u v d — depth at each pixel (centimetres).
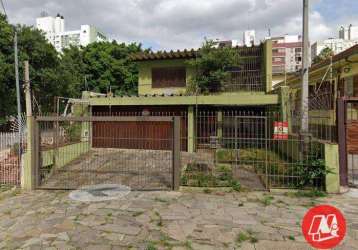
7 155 821
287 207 548
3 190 717
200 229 454
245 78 1515
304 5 744
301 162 669
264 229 450
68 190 707
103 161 1095
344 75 1045
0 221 514
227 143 1205
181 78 1595
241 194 638
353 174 696
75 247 404
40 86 2266
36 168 730
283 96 1134
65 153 1044
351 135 888
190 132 1320
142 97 1328
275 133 764
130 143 1392
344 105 635
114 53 2931
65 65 2617
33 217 526
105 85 2789
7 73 1939
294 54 4859
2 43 1975
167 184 737
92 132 1399
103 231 454
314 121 851
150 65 1630
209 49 1478
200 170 848
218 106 1358
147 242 414
